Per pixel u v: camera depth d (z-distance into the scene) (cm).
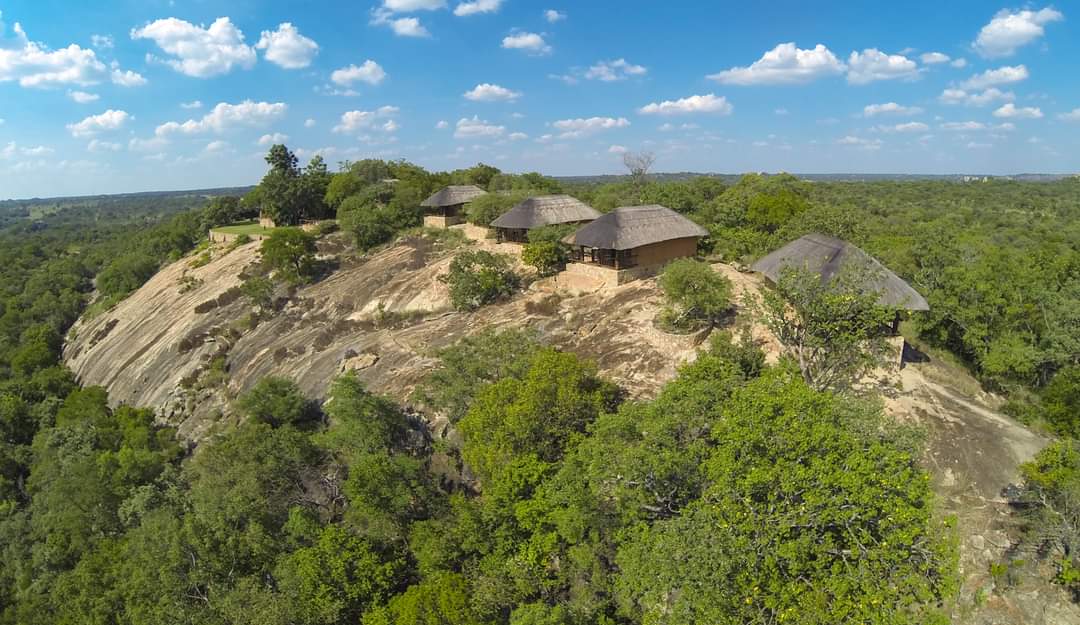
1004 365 2581
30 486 3334
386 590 1773
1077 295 2791
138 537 2061
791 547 1140
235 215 8225
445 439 2394
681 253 3828
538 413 1831
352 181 6644
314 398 3262
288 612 1650
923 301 2373
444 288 4016
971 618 1559
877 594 1115
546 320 3247
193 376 4006
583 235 3562
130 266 6794
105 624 2030
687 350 2555
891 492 1220
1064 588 1590
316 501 2258
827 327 1978
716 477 1289
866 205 9750
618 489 1471
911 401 2289
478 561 1736
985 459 2000
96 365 4997
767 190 5741
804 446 1234
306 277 4781
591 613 1503
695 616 1180
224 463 2231
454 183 7250
